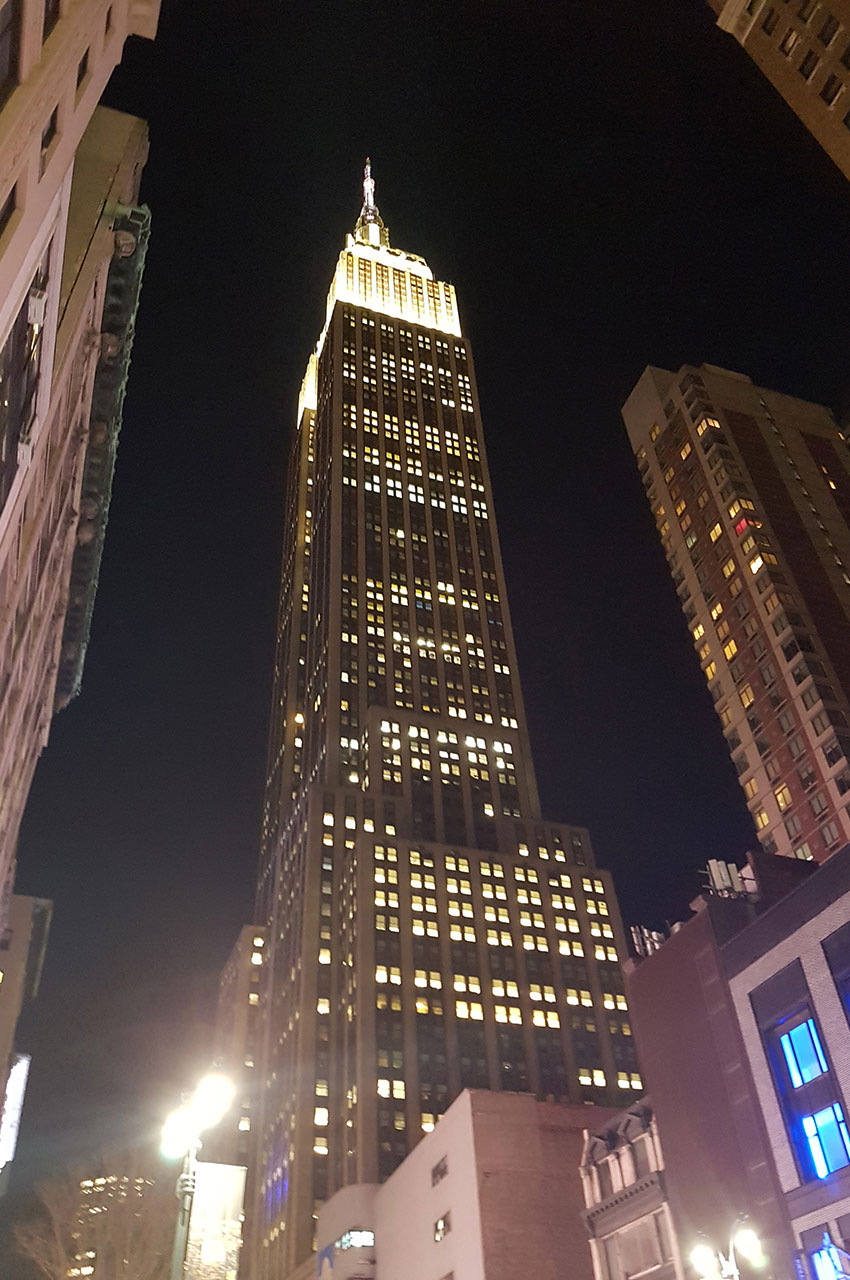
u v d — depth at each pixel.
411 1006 140.12
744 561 115.62
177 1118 25.27
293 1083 143.25
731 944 48.56
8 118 23.70
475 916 155.00
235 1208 73.81
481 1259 66.12
